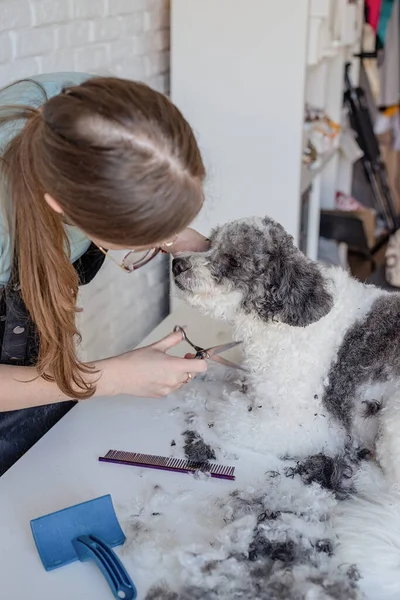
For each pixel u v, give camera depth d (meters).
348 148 3.48
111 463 1.32
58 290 1.10
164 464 1.31
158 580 1.03
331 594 0.99
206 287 1.43
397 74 4.10
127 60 2.15
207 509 1.19
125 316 2.33
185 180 0.96
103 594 1.01
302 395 1.40
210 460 1.35
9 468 1.31
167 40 2.39
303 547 1.08
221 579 1.01
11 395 1.16
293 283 1.35
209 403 1.54
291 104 2.17
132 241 0.98
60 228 1.08
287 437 1.39
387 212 3.92
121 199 0.93
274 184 2.27
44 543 1.07
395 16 3.94
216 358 1.46
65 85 1.24
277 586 1.00
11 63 1.61
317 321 1.37
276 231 1.44
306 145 2.62
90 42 1.93
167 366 1.23
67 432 1.41
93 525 1.11
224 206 2.32
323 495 1.22
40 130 0.97
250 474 1.32
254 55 2.14
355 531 1.10
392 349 1.36
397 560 1.07
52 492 1.23
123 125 0.92
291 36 2.10
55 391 1.18
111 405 1.52
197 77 2.21
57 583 1.03
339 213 3.18
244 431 1.40
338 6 2.52
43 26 1.70
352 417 1.39
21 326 1.26
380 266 3.81
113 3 2.01
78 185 0.93
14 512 1.18
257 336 1.43
